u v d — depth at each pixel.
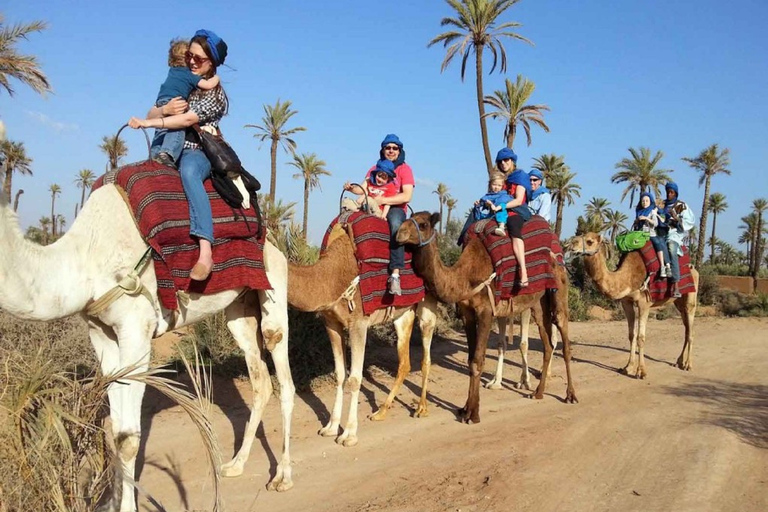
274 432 7.49
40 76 15.88
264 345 6.52
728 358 13.52
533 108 31.72
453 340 14.47
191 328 10.05
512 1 28.59
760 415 8.44
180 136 5.27
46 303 4.27
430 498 5.64
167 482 5.85
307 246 10.98
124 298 4.75
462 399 9.52
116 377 4.25
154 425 7.41
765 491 5.81
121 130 5.07
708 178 48.88
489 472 6.27
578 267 25.55
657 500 5.57
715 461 6.52
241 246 5.56
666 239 11.52
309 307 6.83
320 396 9.24
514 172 8.99
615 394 9.91
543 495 5.70
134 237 4.82
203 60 5.39
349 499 5.65
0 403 3.91
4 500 3.79
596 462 6.56
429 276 7.73
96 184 5.10
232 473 6.09
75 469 4.11
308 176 44.69
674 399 9.48
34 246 4.27
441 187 67.81
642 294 11.43
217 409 8.22
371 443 7.28
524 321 10.42
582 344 15.35
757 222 67.31
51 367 4.29
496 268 8.27
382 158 8.09
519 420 8.26
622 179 45.38
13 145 31.45
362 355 7.37
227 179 5.42
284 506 5.48
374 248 7.33
